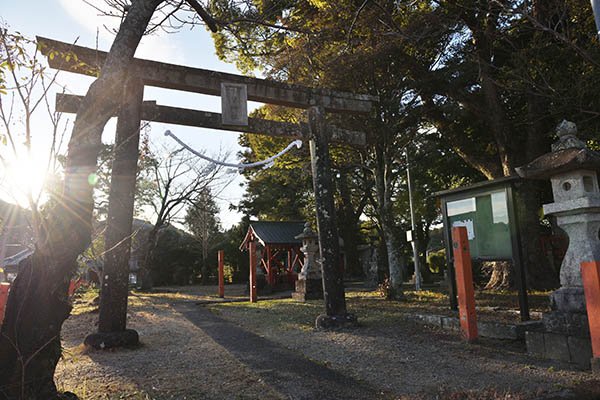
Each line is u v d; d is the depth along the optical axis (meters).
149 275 21.83
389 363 5.17
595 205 4.95
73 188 3.39
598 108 9.71
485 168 14.31
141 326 8.46
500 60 13.51
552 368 4.62
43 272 3.20
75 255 3.37
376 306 10.69
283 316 9.66
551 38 9.89
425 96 13.48
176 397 3.98
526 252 12.77
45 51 4.71
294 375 4.70
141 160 18.59
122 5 4.75
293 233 22.42
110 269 6.42
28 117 2.90
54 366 3.33
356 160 14.94
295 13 10.95
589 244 5.09
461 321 6.36
